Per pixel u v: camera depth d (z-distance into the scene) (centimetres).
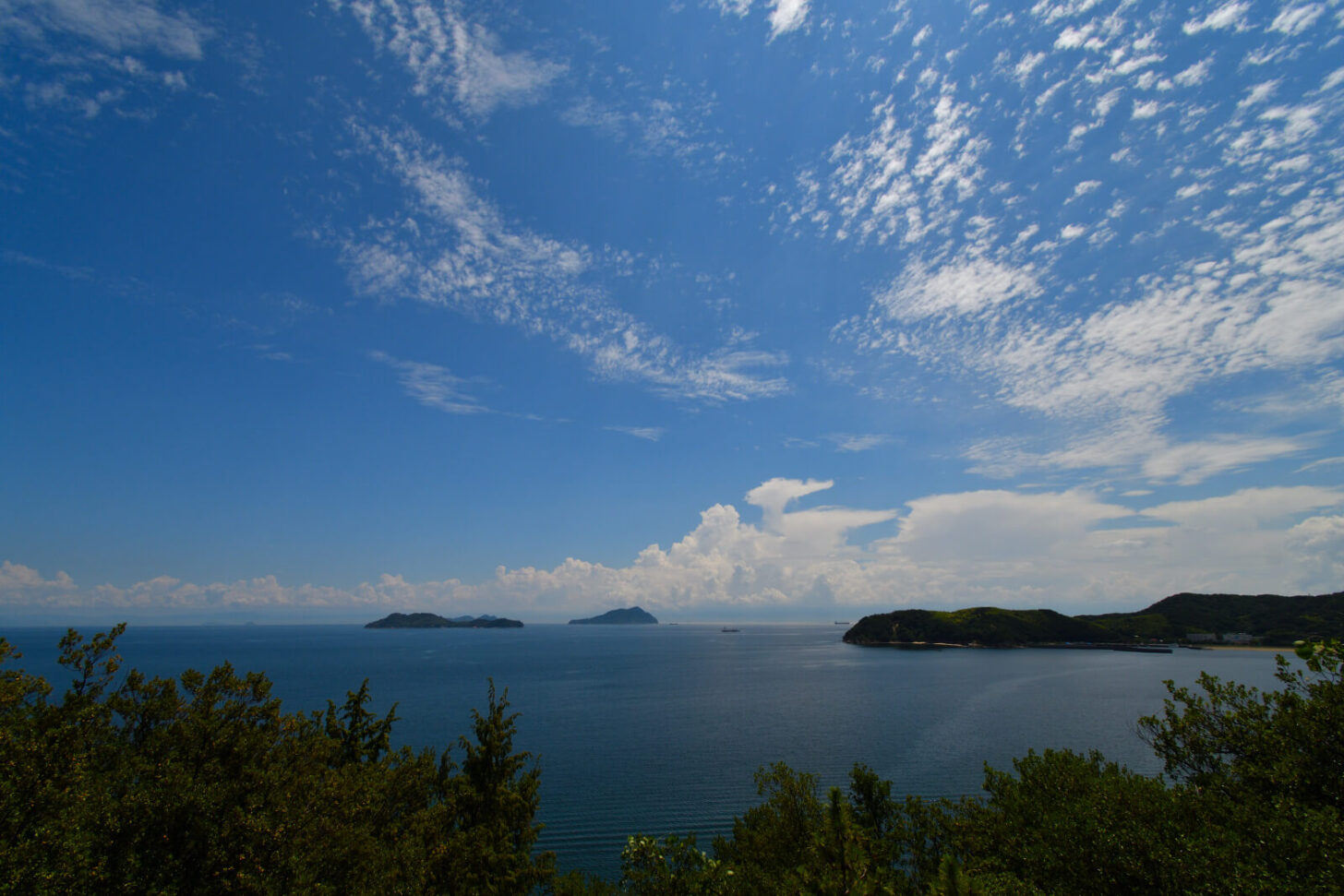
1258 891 1276
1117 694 14200
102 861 1374
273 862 1588
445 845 2228
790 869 2511
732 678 18488
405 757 2656
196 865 1545
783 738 9312
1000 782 2631
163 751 1855
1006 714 11406
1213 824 1588
